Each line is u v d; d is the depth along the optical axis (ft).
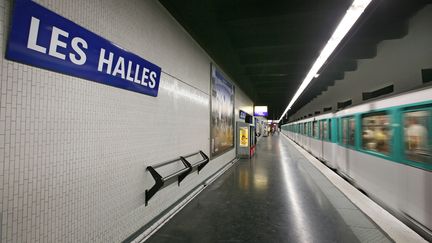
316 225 9.44
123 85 7.37
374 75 20.21
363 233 8.75
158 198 9.69
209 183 16.14
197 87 14.61
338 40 12.76
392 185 11.76
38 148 4.77
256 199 12.69
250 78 29.71
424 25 13.38
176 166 11.32
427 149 9.06
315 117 35.01
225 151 22.33
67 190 5.45
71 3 5.55
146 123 8.84
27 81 4.56
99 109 6.48
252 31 14.35
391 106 11.80
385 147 12.50
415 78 14.26
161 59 10.01
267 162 26.22
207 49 16.16
